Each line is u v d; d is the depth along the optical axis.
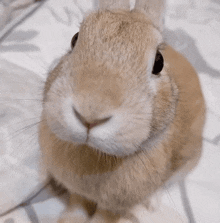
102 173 0.13
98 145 0.10
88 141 0.10
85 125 0.10
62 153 0.13
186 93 0.16
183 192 0.17
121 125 0.10
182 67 0.18
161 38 0.12
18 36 0.23
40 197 0.17
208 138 0.19
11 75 0.21
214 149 0.19
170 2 0.26
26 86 0.20
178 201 0.17
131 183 0.13
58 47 0.22
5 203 0.16
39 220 0.16
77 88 0.10
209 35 0.25
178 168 0.17
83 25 0.12
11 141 0.18
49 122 0.11
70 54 0.12
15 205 0.16
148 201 0.16
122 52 0.11
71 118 0.10
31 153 0.17
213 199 0.17
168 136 0.14
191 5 0.26
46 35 0.23
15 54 0.22
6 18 0.24
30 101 0.19
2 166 0.17
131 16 0.13
